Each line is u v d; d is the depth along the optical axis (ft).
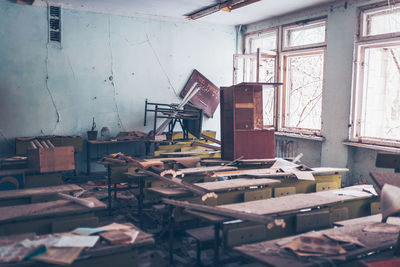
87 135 20.94
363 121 17.85
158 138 20.12
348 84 17.97
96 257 6.15
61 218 7.97
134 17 21.75
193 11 21.38
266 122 24.41
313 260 5.78
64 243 6.11
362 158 17.74
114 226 7.13
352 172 18.29
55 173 12.51
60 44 19.84
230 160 14.19
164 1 19.13
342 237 6.68
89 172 20.45
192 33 23.84
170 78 23.27
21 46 18.93
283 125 22.81
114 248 6.13
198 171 11.87
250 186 10.66
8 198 9.36
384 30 16.66
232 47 25.55
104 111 21.35
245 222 7.80
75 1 19.43
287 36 22.17
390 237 6.89
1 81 18.62
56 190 10.11
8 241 6.17
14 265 5.33
